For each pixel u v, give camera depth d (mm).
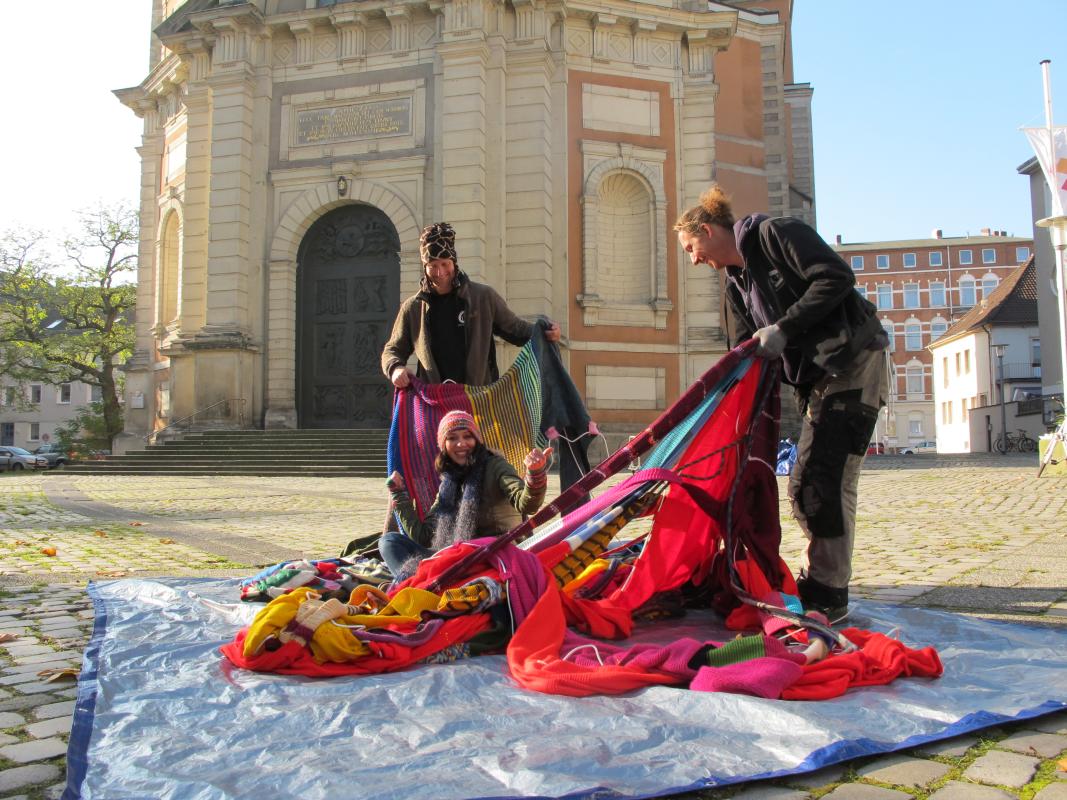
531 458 3914
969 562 6141
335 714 2705
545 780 2113
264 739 2498
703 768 2264
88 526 9492
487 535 4215
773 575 3990
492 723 2611
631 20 22766
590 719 2619
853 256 85438
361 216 22703
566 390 5098
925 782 2256
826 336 3828
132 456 20906
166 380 26562
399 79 22188
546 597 3539
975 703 2805
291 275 22609
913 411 82875
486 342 5117
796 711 2617
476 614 3594
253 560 6918
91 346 36844
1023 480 14648
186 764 2295
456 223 20766
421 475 4711
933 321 83312
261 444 20844
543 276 21250
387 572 4668
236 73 22625
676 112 23266
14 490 15445
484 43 21156
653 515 4301
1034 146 16156
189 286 23484
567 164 22359
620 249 23281
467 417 4262
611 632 3721
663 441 4172
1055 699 2812
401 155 21938
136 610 4473
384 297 22406
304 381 22703
